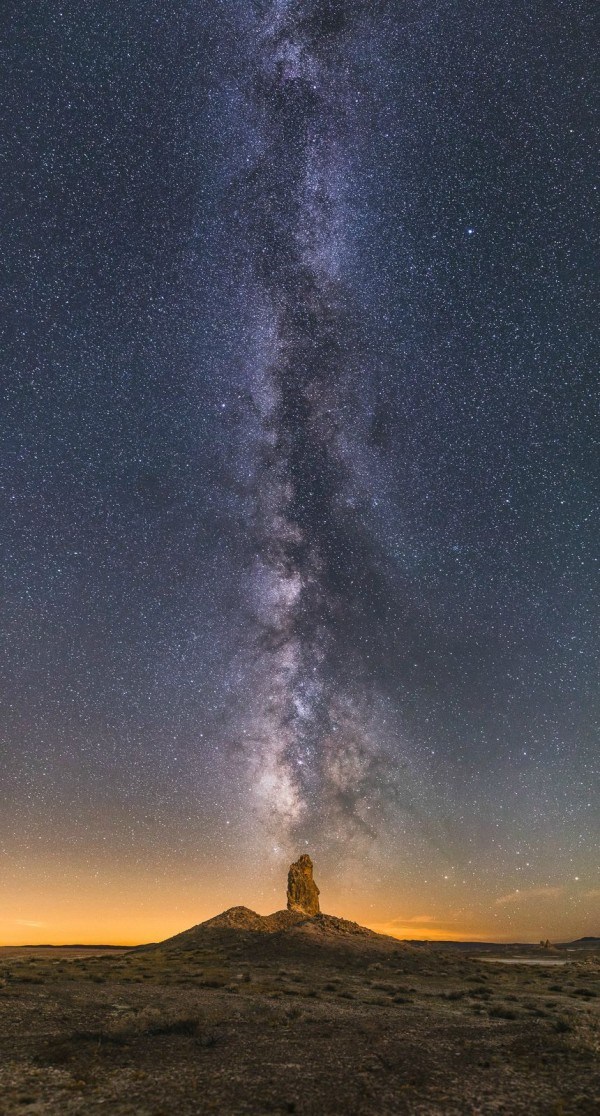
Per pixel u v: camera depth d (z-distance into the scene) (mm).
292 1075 15648
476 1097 14141
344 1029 21672
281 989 31828
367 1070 16156
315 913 60094
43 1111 13156
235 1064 16625
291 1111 13180
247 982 34188
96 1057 17031
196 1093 14219
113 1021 20109
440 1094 14312
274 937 49938
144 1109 13203
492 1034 20953
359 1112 13117
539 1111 13320
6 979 30938
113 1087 14617
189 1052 17875
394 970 42844
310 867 62812
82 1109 13234
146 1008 22766
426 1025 23156
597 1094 14391
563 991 36969
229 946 49656
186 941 53812
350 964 43688
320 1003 28312
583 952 79188
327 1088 14625
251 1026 21875
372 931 55188
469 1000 31609
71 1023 21531
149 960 45281
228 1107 13344
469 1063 16891
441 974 42281
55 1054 17141
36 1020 21625
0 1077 15281
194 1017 20766
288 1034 20641
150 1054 17562
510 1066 16625
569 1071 16172
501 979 42188
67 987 29734
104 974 36531
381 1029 21828
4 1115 12977
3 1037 19094
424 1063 16828
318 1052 18031
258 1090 14438
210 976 36375
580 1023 22031
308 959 44250
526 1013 27391
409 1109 13359
